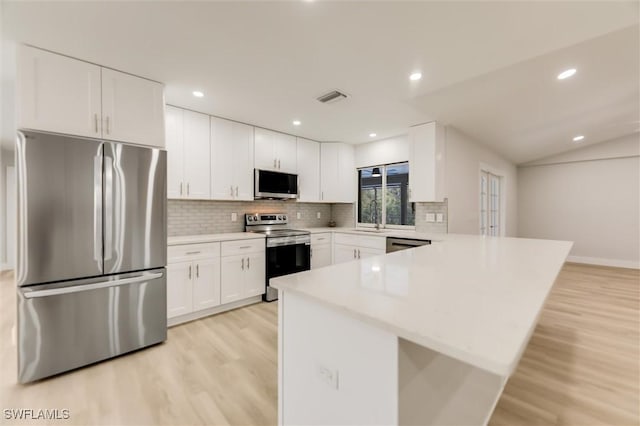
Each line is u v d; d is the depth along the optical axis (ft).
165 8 4.93
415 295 3.15
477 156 14.30
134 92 7.34
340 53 6.34
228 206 12.09
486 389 4.83
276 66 6.91
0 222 16.72
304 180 13.85
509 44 5.96
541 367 6.64
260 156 12.03
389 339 2.60
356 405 2.90
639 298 11.68
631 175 17.33
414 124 11.57
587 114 11.32
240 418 4.99
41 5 4.83
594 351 7.36
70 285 6.36
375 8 4.88
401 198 13.87
